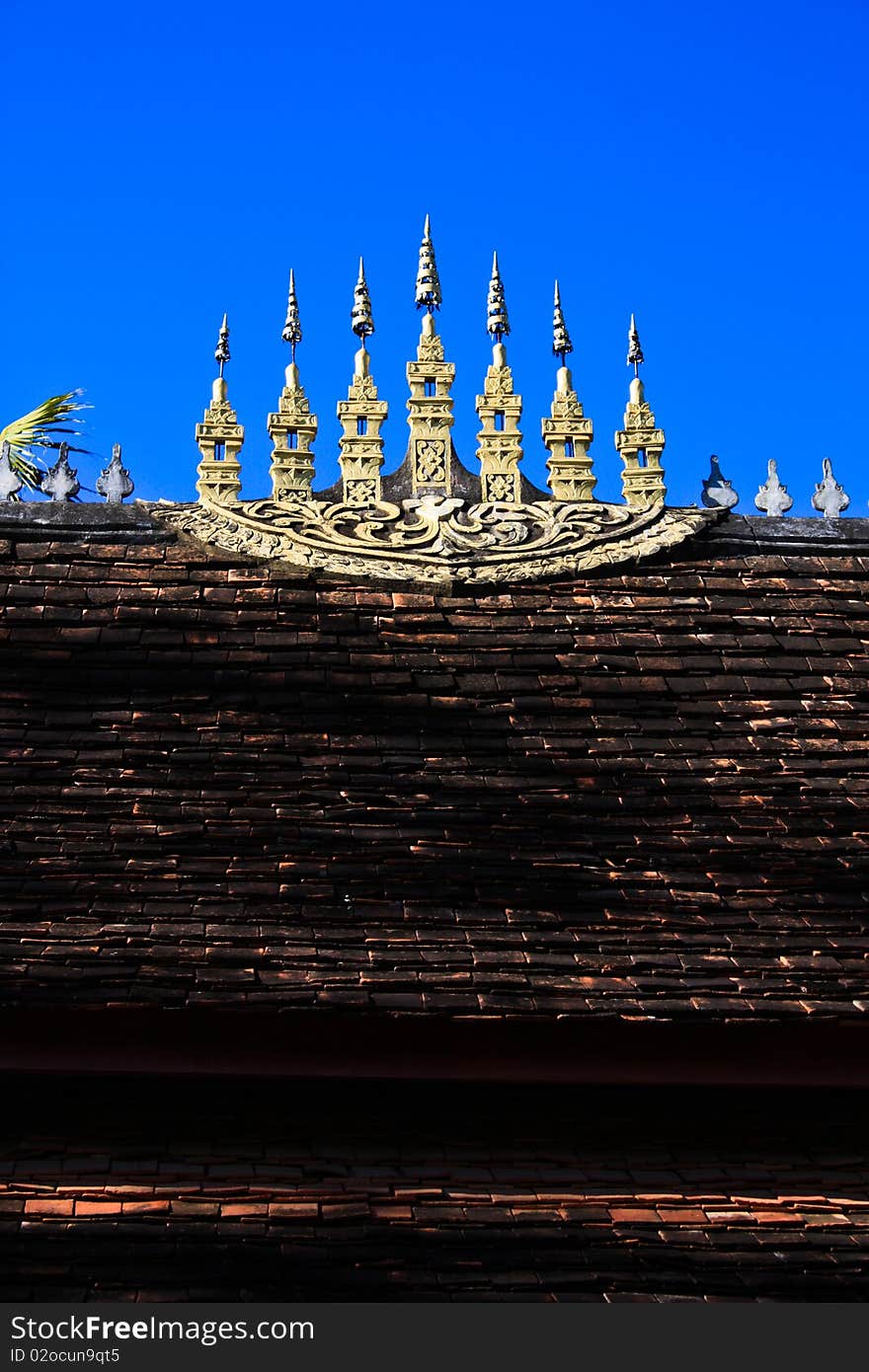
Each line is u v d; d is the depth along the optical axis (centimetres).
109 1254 886
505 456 1307
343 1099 960
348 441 1295
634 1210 941
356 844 1012
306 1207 912
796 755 1124
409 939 952
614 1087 966
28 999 891
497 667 1169
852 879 1034
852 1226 948
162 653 1148
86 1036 912
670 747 1119
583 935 973
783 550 1316
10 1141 934
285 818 1023
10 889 952
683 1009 928
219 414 1303
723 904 1006
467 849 1020
